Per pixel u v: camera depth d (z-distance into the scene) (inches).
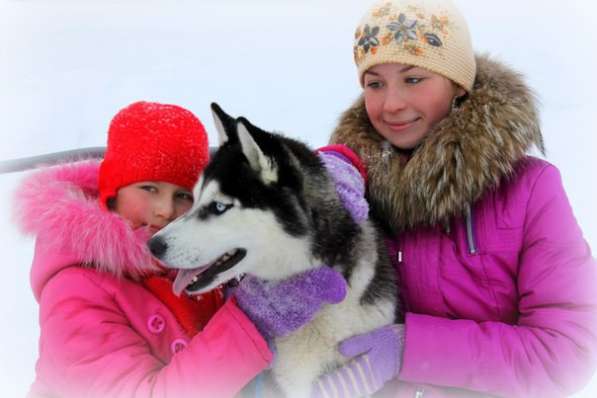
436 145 78.8
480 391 77.3
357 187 82.6
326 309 80.9
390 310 83.9
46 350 73.4
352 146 91.2
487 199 79.7
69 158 119.7
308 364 82.9
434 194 78.2
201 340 73.9
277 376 83.7
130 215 81.7
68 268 76.6
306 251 77.3
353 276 81.0
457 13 82.7
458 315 81.4
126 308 76.9
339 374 79.4
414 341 76.1
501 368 73.8
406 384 81.4
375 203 88.0
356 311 81.7
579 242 77.6
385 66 82.7
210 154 101.9
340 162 85.1
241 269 78.0
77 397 70.7
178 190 84.3
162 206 82.2
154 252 74.2
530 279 77.2
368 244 83.4
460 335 75.5
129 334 74.9
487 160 76.4
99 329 72.7
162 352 78.7
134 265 78.6
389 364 78.2
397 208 83.3
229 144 81.0
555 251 76.2
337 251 79.4
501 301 79.9
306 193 78.3
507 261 78.9
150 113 80.2
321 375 83.3
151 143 78.9
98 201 81.5
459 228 80.7
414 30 79.7
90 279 76.2
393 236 87.9
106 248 76.0
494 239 78.9
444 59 80.2
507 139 76.9
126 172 79.0
